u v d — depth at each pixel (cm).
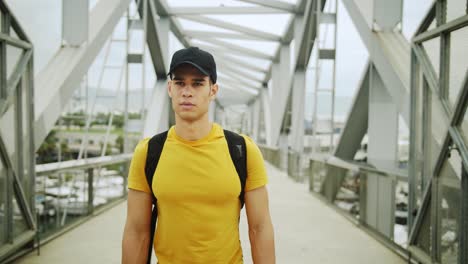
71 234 506
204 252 136
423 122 393
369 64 692
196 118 137
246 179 142
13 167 379
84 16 662
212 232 136
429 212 373
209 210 136
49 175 471
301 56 1422
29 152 426
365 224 568
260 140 3225
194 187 134
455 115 317
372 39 598
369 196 550
